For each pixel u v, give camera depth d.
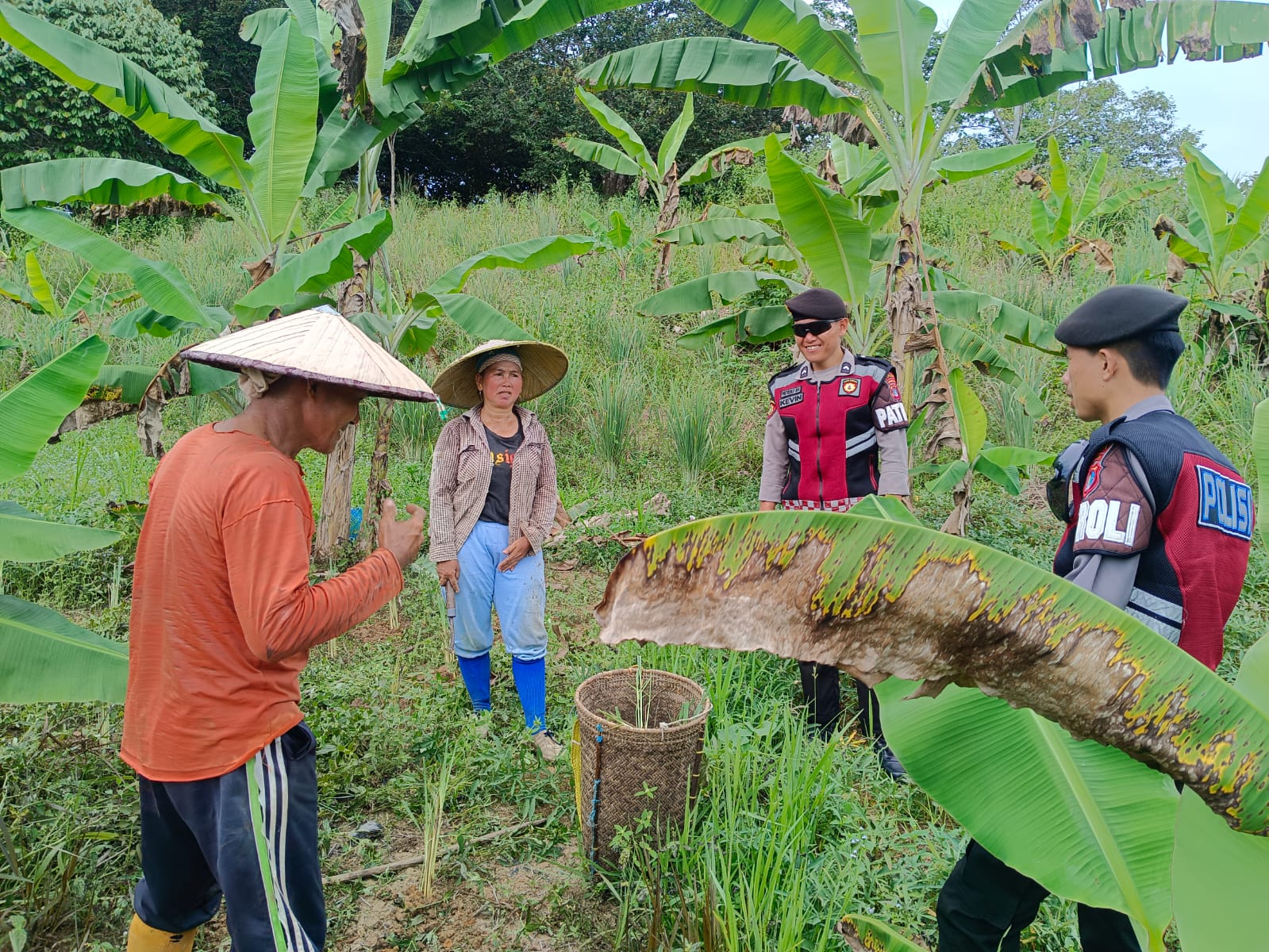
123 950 2.51
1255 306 7.93
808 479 3.88
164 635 1.90
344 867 3.04
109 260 4.41
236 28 22.70
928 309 4.81
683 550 1.25
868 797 3.39
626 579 1.25
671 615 1.25
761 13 4.62
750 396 8.82
